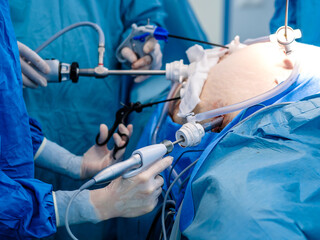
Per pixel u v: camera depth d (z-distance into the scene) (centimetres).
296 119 73
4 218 75
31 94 134
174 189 98
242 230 56
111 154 115
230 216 59
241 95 92
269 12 215
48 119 138
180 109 99
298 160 64
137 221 125
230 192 62
